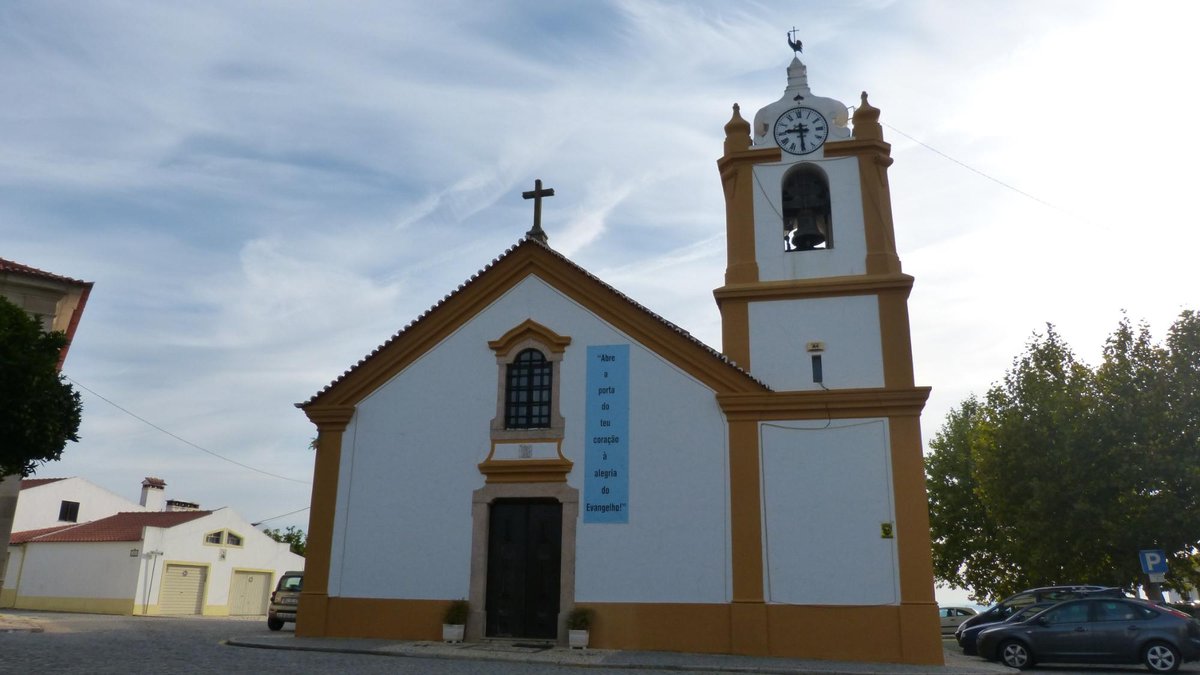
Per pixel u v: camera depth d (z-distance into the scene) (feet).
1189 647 55.98
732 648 57.47
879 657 55.83
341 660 49.34
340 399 67.21
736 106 72.74
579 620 58.49
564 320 65.92
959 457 135.44
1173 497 91.15
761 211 69.51
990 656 60.44
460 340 67.10
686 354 63.26
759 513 59.62
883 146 69.46
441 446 65.00
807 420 60.80
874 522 58.29
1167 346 98.89
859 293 65.46
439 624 61.52
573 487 62.28
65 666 40.52
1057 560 99.35
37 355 52.26
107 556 131.34
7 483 76.07
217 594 139.74
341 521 64.75
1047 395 106.83
